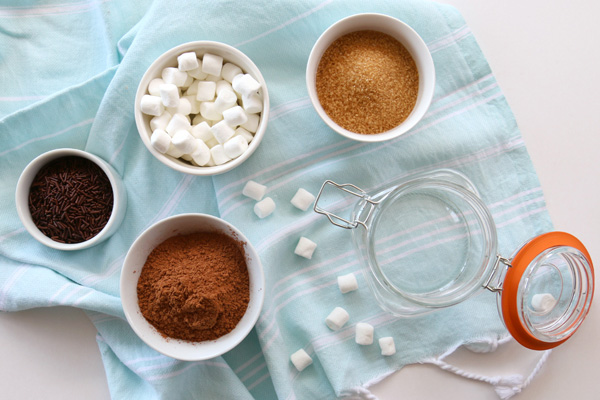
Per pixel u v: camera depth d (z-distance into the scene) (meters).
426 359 0.51
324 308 0.51
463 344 0.51
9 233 0.50
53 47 0.53
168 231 0.47
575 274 0.47
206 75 0.49
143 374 0.49
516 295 0.45
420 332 0.51
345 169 0.51
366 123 0.49
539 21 0.53
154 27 0.49
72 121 0.51
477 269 0.47
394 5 0.51
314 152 0.51
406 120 0.49
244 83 0.47
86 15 0.53
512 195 0.52
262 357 0.52
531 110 0.53
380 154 0.51
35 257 0.51
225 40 0.50
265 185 0.51
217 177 0.50
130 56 0.49
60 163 0.50
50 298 0.49
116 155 0.51
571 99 0.53
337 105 0.49
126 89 0.49
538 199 0.51
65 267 0.51
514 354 0.52
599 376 0.52
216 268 0.46
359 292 0.51
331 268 0.51
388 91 0.49
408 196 0.49
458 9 0.53
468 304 0.51
